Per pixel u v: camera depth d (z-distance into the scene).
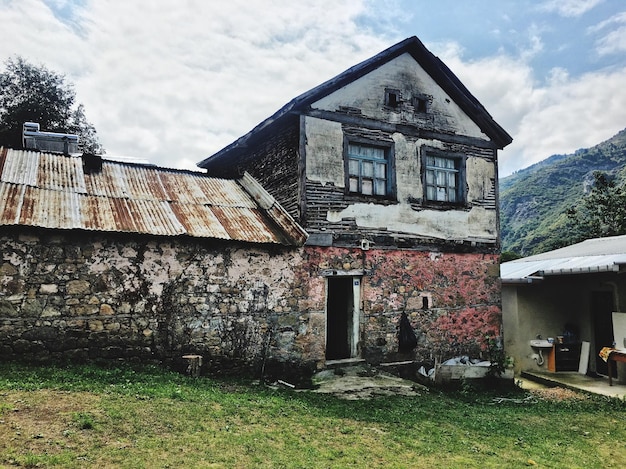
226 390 7.59
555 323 13.80
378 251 11.12
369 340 10.69
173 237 8.58
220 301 8.98
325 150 10.69
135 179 10.64
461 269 12.46
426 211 12.05
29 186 8.61
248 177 12.23
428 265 11.88
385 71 11.86
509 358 11.46
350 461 5.02
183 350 8.52
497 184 13.58
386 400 8.21
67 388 6.12
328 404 7.55
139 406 5.76
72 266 7.80
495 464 5.45
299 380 9.48
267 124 11.00
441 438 6.26
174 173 11.88
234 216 10.03
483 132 13.52
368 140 11.31
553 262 14.13
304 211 10.19
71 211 8.14
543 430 7.34
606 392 10.68
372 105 11.51
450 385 10.52
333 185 10.68
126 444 4.64
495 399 9.83
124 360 8.01
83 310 7.79
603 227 28.88
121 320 8.05
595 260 12.30
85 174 10.05
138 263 8.30
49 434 4.60
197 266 8.83
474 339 12.37
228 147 12.98
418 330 11.45
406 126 11.98
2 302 7.28
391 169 11.58
